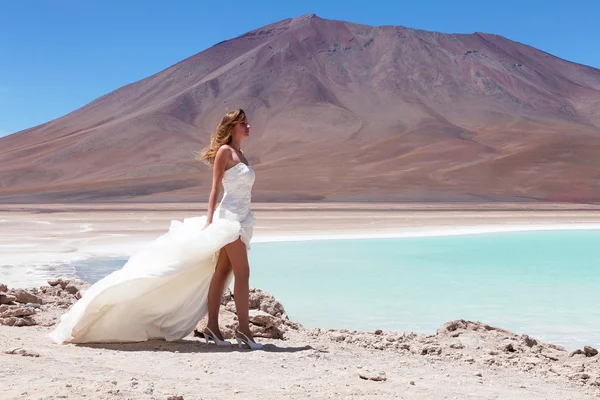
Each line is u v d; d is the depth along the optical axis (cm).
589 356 652
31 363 412
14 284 1153
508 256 1817
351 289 1208
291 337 630
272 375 429
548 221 3928
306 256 1775
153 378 395
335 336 652
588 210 6488
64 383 344
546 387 476
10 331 573
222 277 552
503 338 711
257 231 2758
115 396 319
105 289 514
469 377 485
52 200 11606
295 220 3725
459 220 3872
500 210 6044
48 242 2103
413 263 1630
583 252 1934
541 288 1242
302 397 360
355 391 383
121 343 532
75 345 520
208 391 364
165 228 2900
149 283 526
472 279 1354
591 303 1079
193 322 561
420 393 397
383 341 645
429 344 656
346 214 4703
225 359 476
